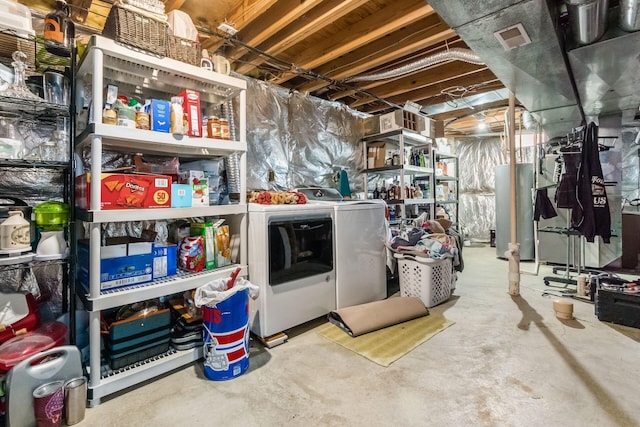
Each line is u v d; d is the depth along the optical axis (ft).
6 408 4.14
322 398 5.06
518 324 7.90
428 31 8.98
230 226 7.78
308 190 10.62
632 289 7.93
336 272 8.50
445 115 17.85
